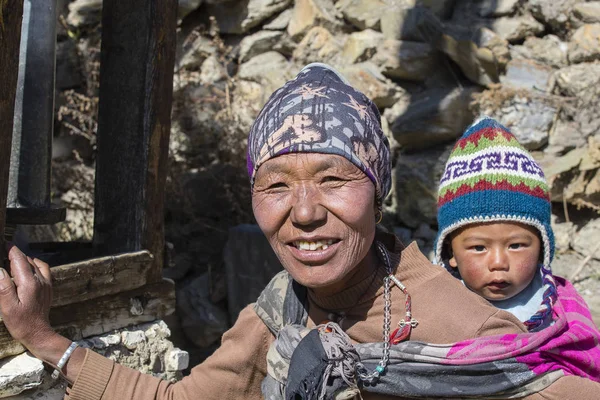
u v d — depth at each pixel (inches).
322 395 60.1
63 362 71.8
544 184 77.5
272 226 63.7
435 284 65.5
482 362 62.0
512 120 161.3
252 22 185.6
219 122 181.5
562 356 65.0
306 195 61.9
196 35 188.9
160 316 92.3
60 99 190.2
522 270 76.7
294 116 63.1
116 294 86.0
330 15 182.5
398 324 64.4
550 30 173.0
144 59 89.0
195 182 182.2
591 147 153.1
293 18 183.8
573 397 62.2
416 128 167.0
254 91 184.4
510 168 76.3
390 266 66.7
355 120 63.6
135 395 73.6
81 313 81.5
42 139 88.4
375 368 63.1
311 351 61.4
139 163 90.0
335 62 179.8
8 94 67.8
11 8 66.8
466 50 164.9
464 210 77.2
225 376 72.9
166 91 90.8
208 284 170.1
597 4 165.3
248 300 160.1
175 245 180.7
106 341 83.7
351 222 62.1
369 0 177.2
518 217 75.2
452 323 63.4
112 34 90.7
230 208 181.6
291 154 62.2
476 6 177.2
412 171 167.5
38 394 76.3
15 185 87.6
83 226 185.8
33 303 70.4
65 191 188.2
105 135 92.3
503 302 79.4
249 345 72.0
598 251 153.8
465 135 80.9
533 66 167.5
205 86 185.3
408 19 172.4
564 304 74.7
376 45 175.5
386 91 171.6
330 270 62.7
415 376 62.7
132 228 90.5
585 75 159.0
